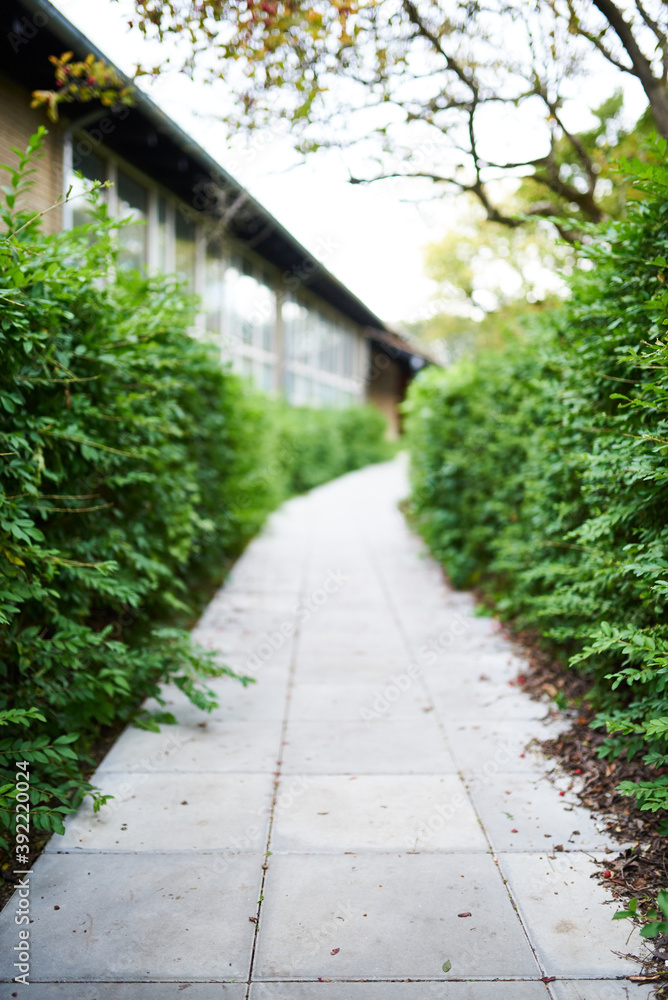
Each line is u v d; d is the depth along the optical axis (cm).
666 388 275
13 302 255
